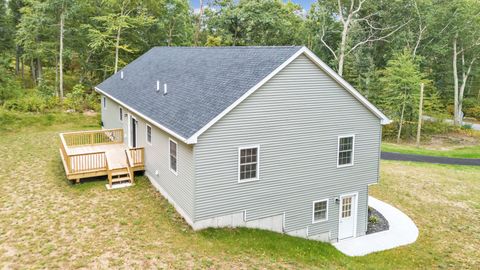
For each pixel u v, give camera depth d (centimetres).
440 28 4366
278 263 1117
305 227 1449
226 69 1530
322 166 1451
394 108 3806
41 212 1371
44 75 4150
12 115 3014
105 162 1719
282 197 1380
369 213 1753
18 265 1011
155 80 2028
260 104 1281
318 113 1407
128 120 2009
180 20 4484
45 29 3603
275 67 1266
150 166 1697
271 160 1338
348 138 1497
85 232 1215
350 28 4175
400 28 4356
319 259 1226
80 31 3822
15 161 2033
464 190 2088
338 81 1412
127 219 1321
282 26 4681
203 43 5197
